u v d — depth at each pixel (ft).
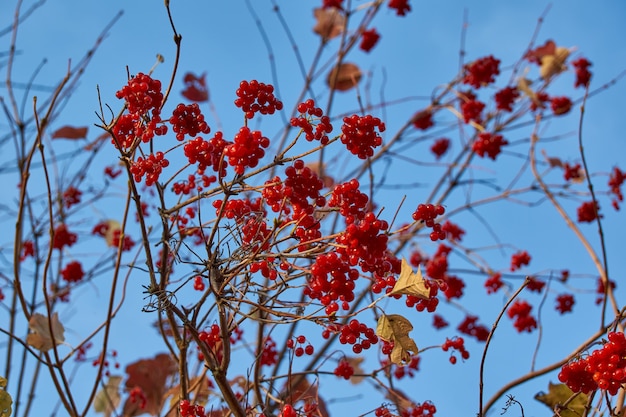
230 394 5.58
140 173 5.57
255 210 5.87
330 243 5.33
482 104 9.25
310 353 5.90
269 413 5.92
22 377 7.54
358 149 5.46
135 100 5.48
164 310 5.59
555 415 5.97
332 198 5.44
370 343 5.45
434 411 6.23
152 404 7.25
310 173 5.46
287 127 8.77
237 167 5.36
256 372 6.03
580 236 7.50
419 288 5.36
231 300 5.43
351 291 5.32
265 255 5.34
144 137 5.51
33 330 6.39
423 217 5.45
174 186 6.03
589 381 5.60
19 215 6.41
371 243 5.27
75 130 8.35
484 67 9.50
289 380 5.90
